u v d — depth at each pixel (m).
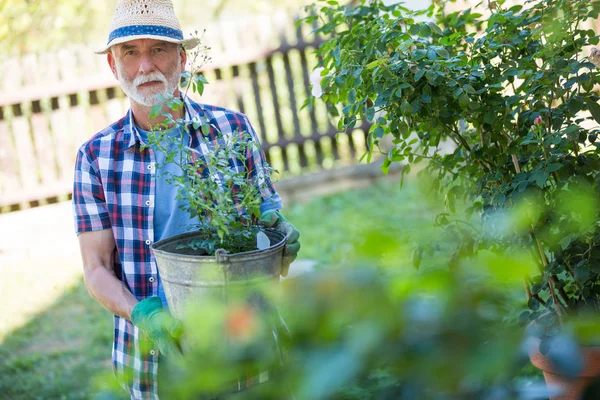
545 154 2.24
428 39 2.72
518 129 2.44
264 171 2.34
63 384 4.32
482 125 2.48
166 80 2.30
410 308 0.42
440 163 2.65
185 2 12.96
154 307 2.02
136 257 2.29
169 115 2.13
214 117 2.42
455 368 0.41
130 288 2.29
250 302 0.50
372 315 0.42
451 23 2.89
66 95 7.97
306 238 6.33
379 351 0.42
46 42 10.88
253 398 0.50
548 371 1.75
